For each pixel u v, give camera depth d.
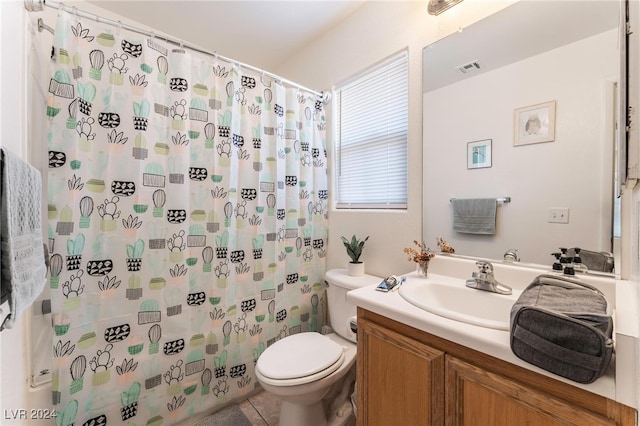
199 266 1.45
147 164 1.29
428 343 0.90
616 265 0.90
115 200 1.23
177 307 1.38
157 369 1.33
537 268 1.07
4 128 0.82
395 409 0.98
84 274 1.16
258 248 1.67
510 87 1.14
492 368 0.76
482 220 1.22
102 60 1.19
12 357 0.88
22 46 0.96
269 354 1.35
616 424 0.57
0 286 0.57
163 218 1.34
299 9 1.74
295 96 1.85
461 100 1.28
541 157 1.06
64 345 1.09
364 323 1.09
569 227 1.00
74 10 1.12
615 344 0.57
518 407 0.70
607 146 0.93
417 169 1.46
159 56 1.33
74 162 1.12
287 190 1.83
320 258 2.00
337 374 1.29
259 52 2.24
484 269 1.12
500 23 1.17
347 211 1.87
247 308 1.63
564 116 1.01
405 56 1.54
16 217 0.64
